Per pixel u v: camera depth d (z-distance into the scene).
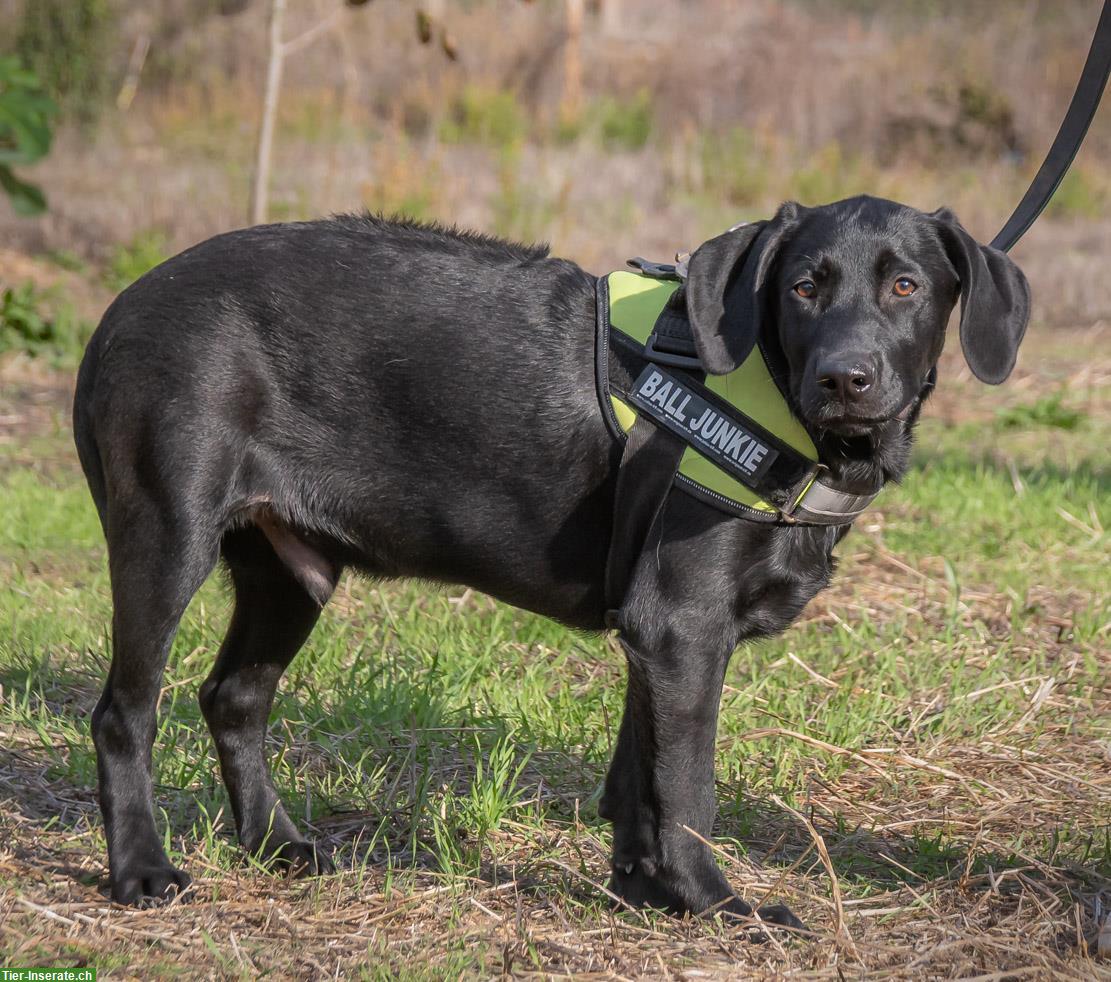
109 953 3.17
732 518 3.33
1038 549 6.89
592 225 14.39
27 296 10.47
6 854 3.64
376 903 3.53
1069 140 3.91
